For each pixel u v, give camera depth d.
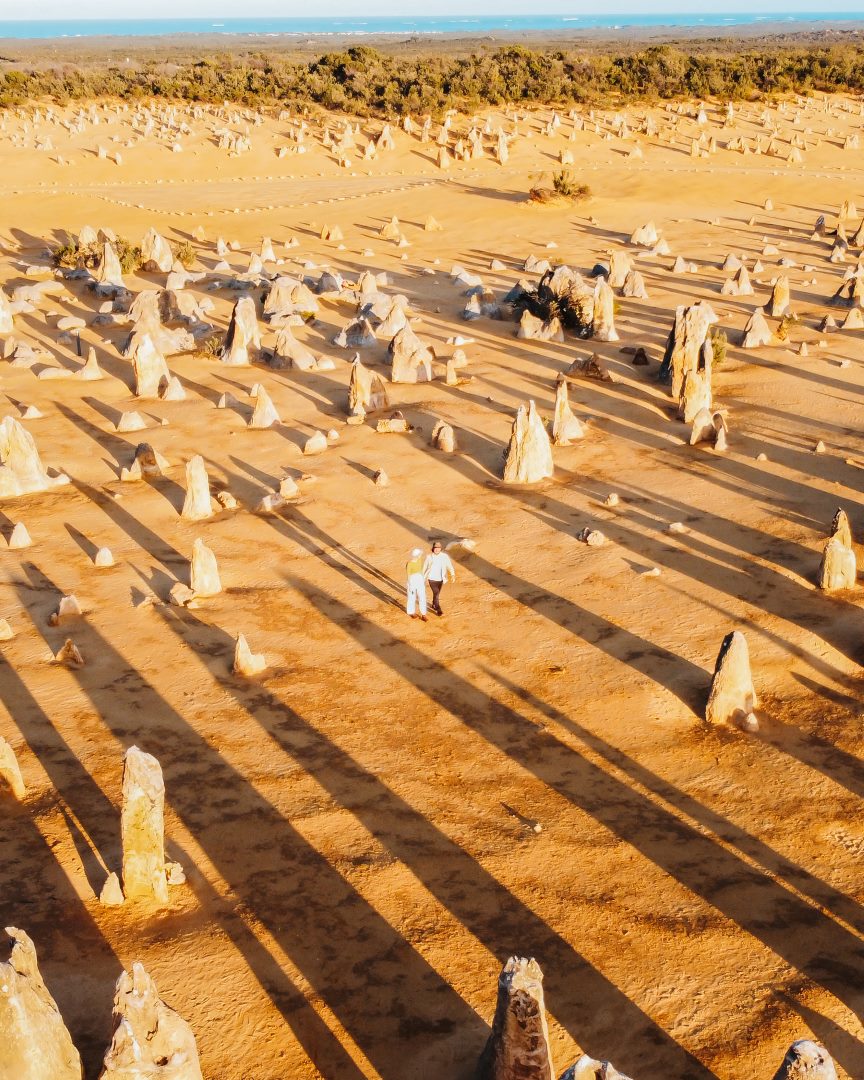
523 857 14.58
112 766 16.66
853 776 16.34
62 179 87.44
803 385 37.53
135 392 39.22
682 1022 11.77
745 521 26.03
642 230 65.94
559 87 110.62
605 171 88.88
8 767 15.72
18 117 107.12
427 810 15.66
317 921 13.33
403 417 34.62
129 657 20.34
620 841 14.97
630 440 32.62
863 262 58.66
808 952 12.80
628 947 12.91
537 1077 10.10
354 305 52.06
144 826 13.27
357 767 16.75
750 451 31.11
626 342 44.12
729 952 12.82
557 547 25.14
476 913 13.49
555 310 45.91
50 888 13.87
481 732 17.80
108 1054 9.99
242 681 19.44
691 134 100.00
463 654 20.42
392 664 20.09
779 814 15.52
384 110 107.00
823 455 30.39
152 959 12.63
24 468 29.42
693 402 33.75
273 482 30.03
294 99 110.19
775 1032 11.60
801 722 17.88
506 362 41.78
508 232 71.06
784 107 108.25
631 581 23.17
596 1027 11.70
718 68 116.62
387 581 23.69
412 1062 11.22
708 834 15.12
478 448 32.22
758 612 21.53
